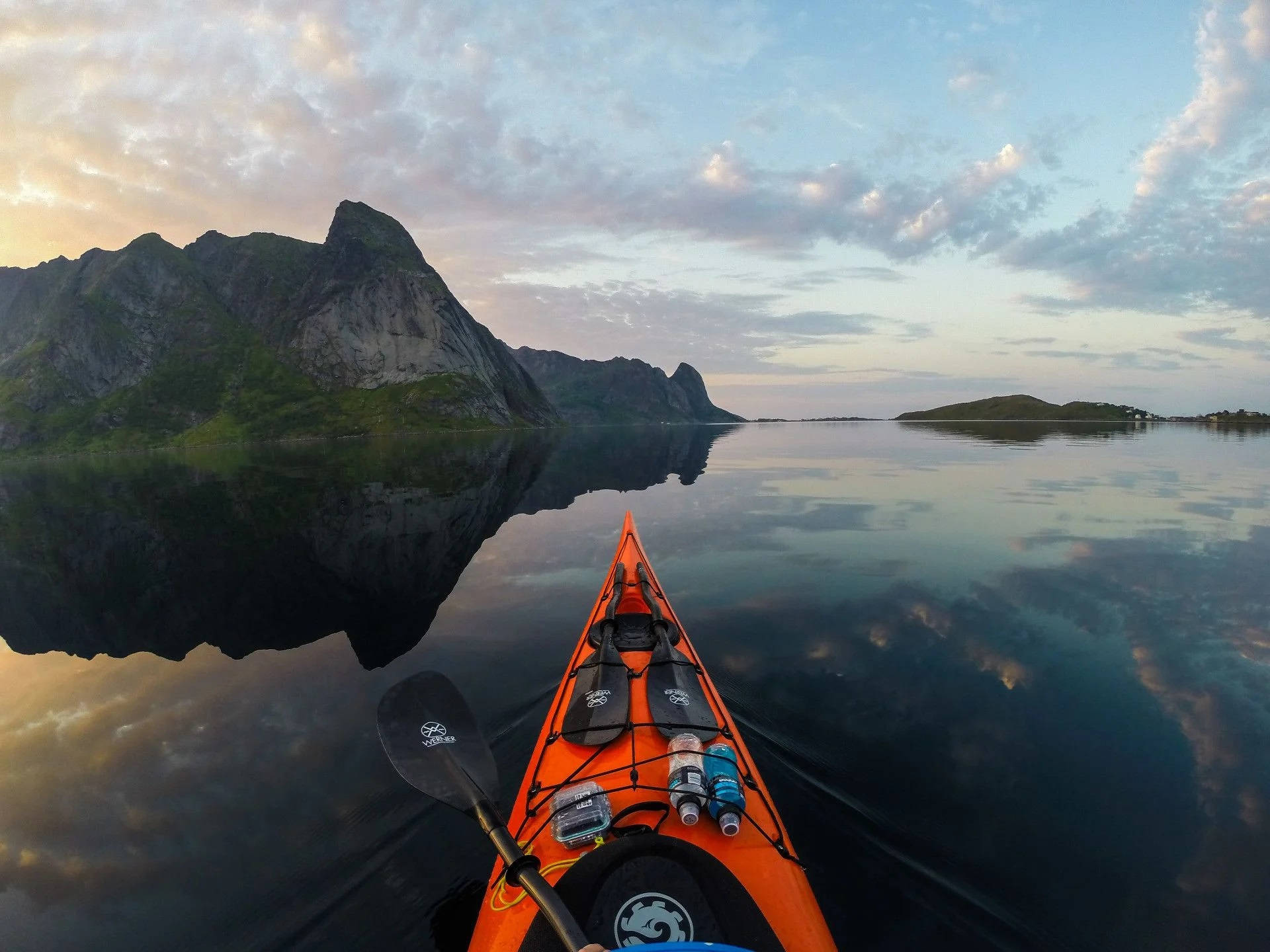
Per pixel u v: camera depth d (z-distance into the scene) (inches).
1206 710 73.7
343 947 44.2
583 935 34.6
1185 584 120.6
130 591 134.3
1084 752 65.8
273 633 108.2
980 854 51.4
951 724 71.4
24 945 45.2
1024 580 125.5
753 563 144.1
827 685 81.3
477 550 166.6
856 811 56.4
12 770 67.0
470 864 50.9
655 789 48.6
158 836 55.9
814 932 39.7
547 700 77.3
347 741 70.9
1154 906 46.3
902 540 163.3
